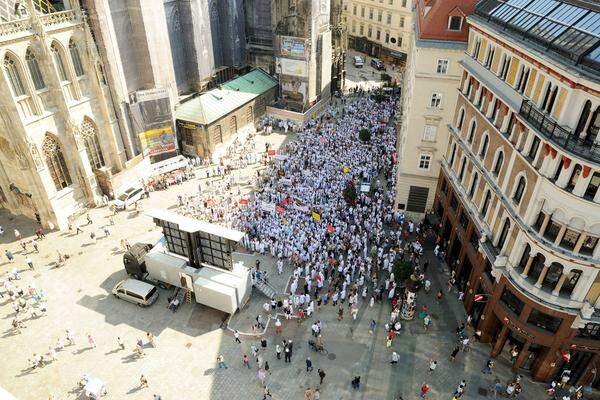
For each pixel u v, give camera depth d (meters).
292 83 82.50
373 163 67.00
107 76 58.06
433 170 53.31
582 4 31.23
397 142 70.31
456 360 39.28
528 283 33.69
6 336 41.94
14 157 52.31
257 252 51.72
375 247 49.84
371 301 44.00
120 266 50.38
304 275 48.28
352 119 82.12
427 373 38.25
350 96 95.19
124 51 60.91
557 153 29.34
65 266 50.34
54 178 55.72
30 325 43.09
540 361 36.25
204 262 45.00
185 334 42.25
